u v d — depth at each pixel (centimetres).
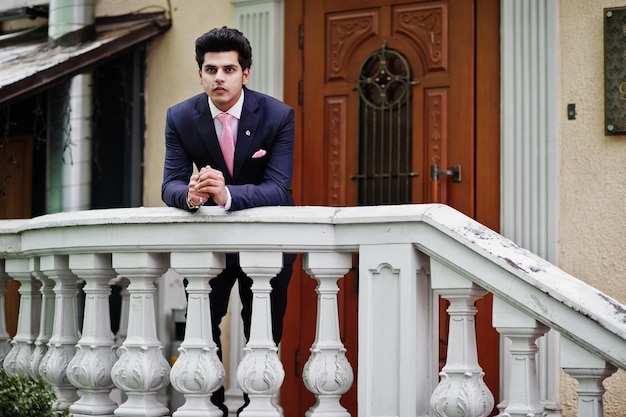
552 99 644
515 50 656
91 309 461
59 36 790
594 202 632
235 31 456
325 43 730
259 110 463
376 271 412
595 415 373
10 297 850
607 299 373
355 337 694
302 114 736
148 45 793
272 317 473
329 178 725
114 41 755
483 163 673
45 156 847
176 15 782
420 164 693
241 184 471
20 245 516
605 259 627
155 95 789
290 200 465
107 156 806
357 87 718
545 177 645
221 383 429
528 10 653
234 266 478
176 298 752
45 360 480
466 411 388
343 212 423
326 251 424
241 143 461
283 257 452
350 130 720
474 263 391
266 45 746
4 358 546
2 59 790
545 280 378
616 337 362
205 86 454
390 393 406
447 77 689
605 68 629
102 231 448
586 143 636
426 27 697
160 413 440
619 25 628
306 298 729
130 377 438
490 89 674
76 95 794
